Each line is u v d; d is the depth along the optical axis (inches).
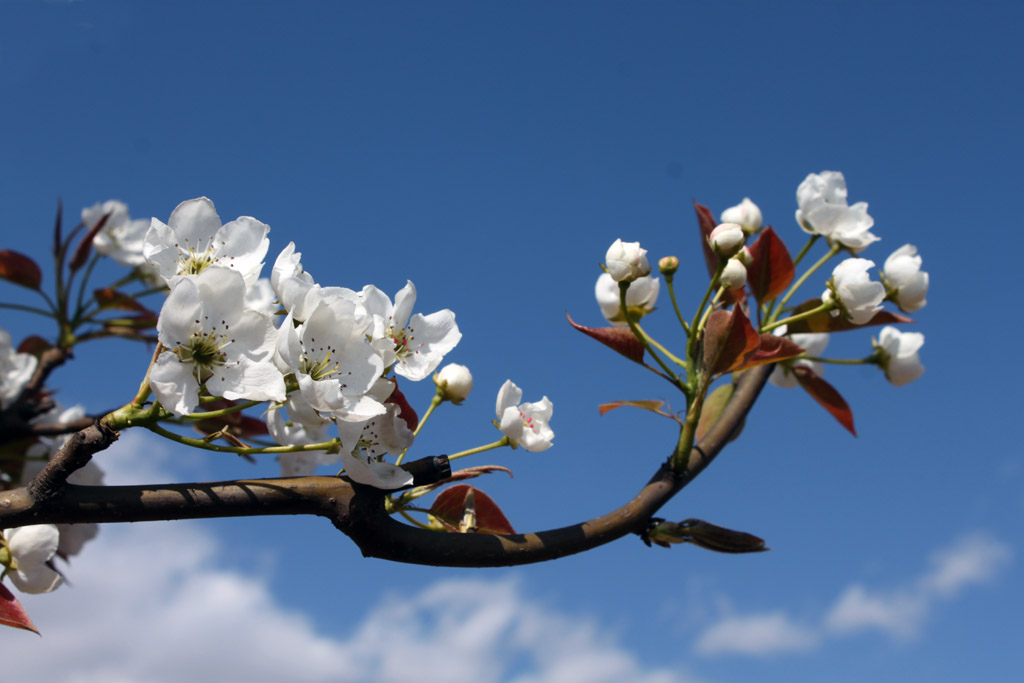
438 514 20.0
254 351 18.2
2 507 17.3
